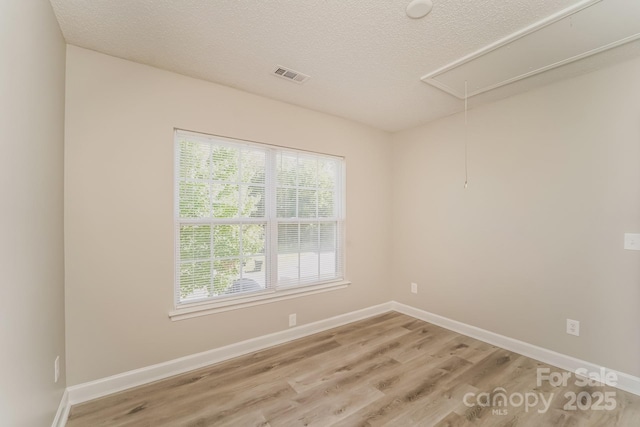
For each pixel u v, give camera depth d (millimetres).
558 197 2377
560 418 1765
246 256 2670
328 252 3271
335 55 2039
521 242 2604
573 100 2297
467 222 3023
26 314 1190
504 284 2717
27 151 1205
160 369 2184
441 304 3268
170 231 2244
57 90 1681
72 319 1885
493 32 1770
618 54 1979
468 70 2219
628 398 1951
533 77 2318
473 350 2664
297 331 2934
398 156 3797
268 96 2719
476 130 2951
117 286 2037
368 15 1619
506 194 2707
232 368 2344
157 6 1560
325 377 2219
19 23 1112
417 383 2141
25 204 1180
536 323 2502
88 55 1950
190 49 1967
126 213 2070
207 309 2389
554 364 2383
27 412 1201
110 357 2010
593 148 2195
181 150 2348
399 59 2086
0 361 958
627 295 2047
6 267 1003
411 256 3611
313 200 3150
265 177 2801
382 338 2930
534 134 2521
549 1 1505
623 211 2062
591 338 2205
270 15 1631
